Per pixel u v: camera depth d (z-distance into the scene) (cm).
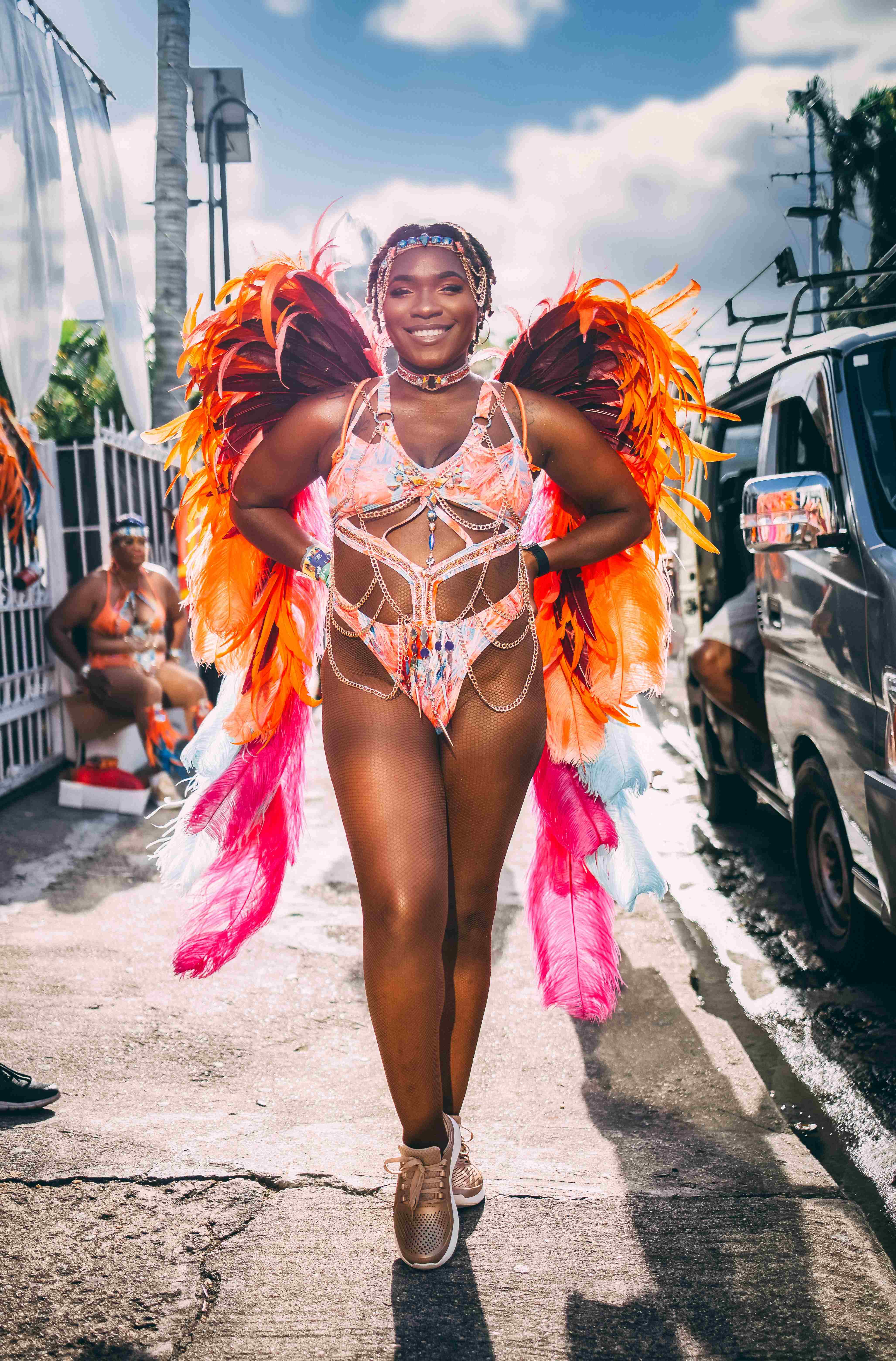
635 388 262
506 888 535
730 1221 254
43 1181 263
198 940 292
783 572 454
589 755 292
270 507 253
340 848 602
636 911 500
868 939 411
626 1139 296
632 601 290
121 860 579
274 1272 234
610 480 254
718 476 596
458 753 238
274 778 293
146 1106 308
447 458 231
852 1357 211
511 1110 315
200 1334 216
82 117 727
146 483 913
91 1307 222
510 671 238
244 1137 290
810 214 612
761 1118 311
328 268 255
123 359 789
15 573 729
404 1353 211
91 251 753
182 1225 248
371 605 232
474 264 235
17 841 612
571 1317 221
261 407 267
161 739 698
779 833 641
